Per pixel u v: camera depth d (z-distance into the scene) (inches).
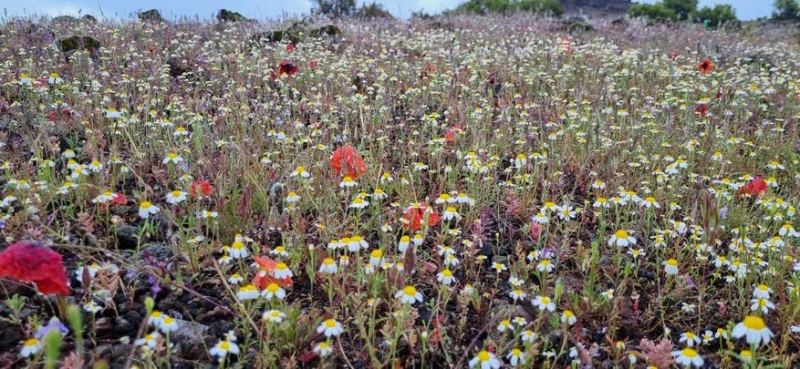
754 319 90.7
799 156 208.1
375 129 213.8
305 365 100.6
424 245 140.7
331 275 115.0
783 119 250.1
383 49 357.1
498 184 174.1
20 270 86.3
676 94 288.0
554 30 565.9
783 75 331.0
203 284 118.4
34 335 95.6
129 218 142.1
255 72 291.4
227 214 134.0
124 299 110.9
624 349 109.1
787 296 124.1
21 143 184.7
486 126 225.9
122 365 95.0
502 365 101.0
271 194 141.1
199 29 417.1
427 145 208.8
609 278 128.3
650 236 152.1
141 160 167.6
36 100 215.2
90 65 262.1
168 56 312.7
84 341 99.1
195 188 136.7
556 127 212.2
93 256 122.7
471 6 965.8
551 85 290.2
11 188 144.5
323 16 564.4
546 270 123.3
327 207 143.5
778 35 697.6
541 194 177.2
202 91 266.8
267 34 405.7
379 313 115.1
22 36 335.0
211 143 183.6
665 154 201.2
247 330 101.6
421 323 113.9
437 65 331.6
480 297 120.3
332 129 212.5
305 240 133.6
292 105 246.8
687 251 145.1
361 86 292.4
